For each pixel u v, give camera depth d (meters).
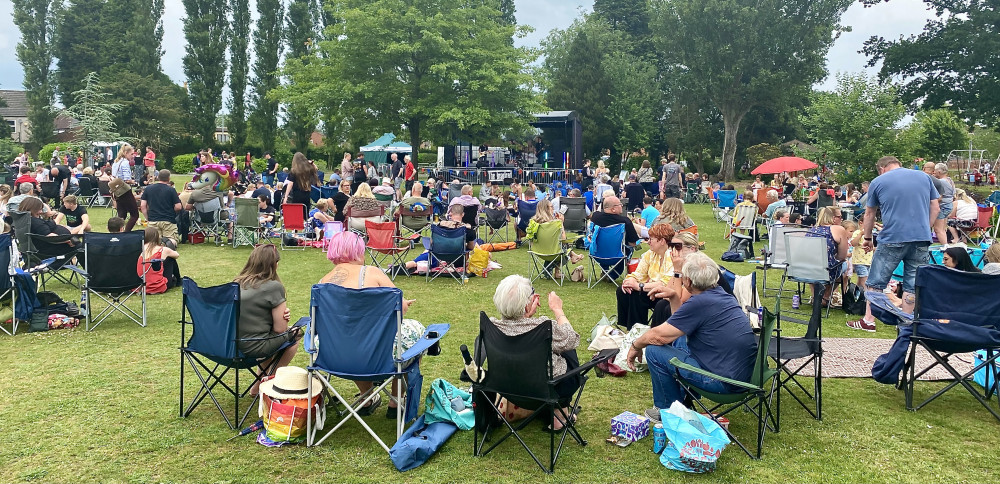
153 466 3.73
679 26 37.03
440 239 9.03
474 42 28.06
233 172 15.02
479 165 26.80
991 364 4.71
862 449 4.00
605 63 45.41
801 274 7.46
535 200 13.11
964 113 24.66
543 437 4.19
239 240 12.29
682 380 4.07
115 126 37.72
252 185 16.94
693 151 43.16
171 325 6.73
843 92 28.19
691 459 3.66
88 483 3.53
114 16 49.56
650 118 45.38
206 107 43.28
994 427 4.32
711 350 3.98
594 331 6.23
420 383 4.35
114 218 7.99
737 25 34.97
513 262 11.05
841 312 7.61
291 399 4.04
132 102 41.38
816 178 24.61
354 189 18.50
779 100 36.91
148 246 8.21
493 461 3.84
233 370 5.37
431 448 3.87
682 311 4.04
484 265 9.66
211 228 12.41
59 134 48.31
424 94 28.59
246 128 44.31
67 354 5.75
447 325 4.41
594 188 18.66
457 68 26.95
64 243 7.81
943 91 25.19
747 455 3.91
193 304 4.29
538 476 3.66
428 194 16.80
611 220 8.81
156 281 8.16
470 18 29.27
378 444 4.05
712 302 4.01
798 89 36.97
